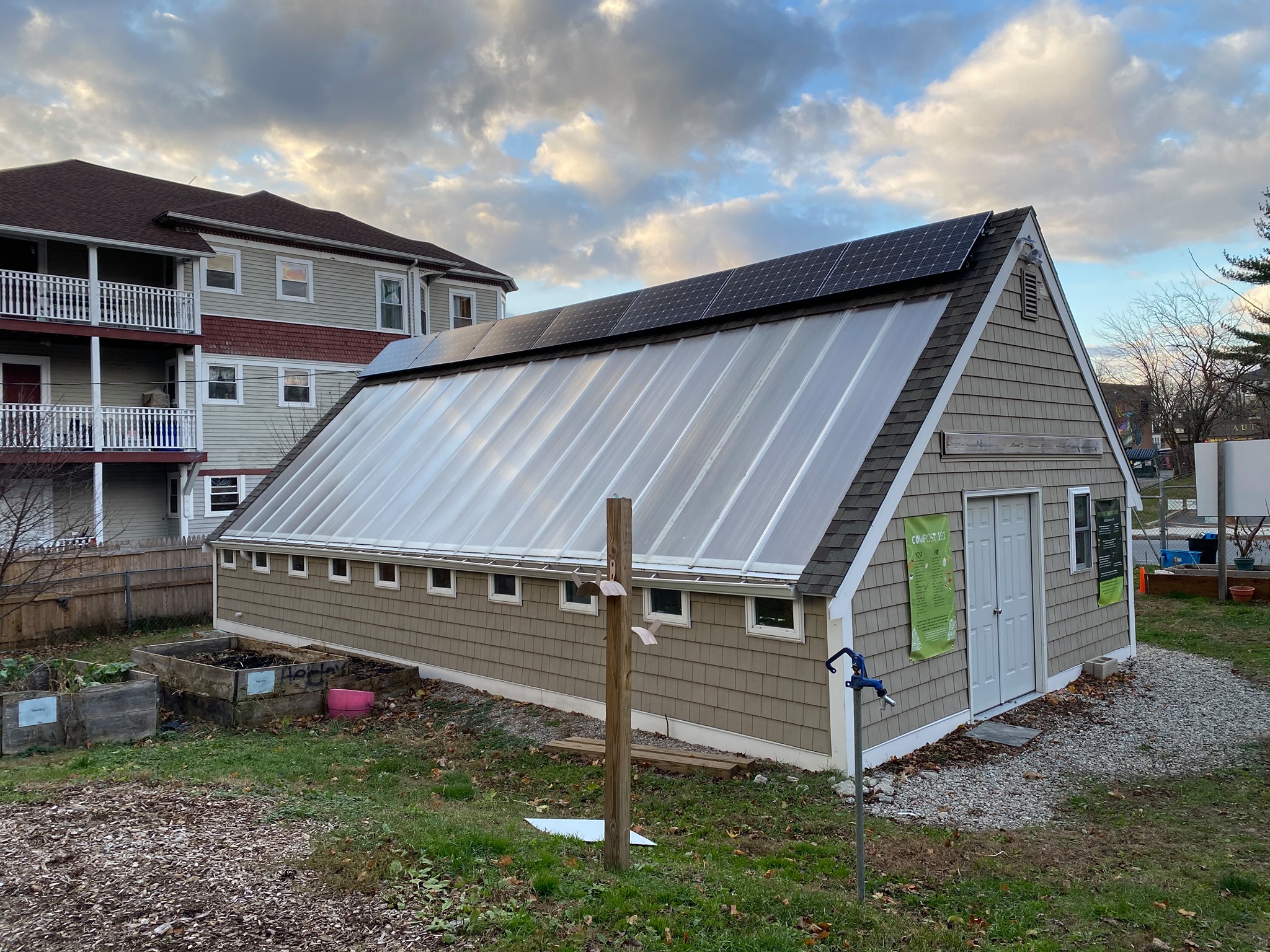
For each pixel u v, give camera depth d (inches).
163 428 872.3
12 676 427.2
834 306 420.8
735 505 355.6
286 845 208.4
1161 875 223.6
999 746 339.9
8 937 159.6
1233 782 303.4
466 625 459.2
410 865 196.5
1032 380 414.0
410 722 408.2
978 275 373.7
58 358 867.4
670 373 468.4
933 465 345.1
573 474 448.5
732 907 187.0
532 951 158.9
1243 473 644.1
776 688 316.5
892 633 320.5
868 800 280.8
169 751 357.7
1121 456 496.7
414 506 522.9
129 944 157.5
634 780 305.9
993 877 221.5
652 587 359.9
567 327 576.7
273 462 986.7
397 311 1119.6
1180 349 1729.8
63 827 218.5
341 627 546.3
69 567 636.1
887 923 187.6
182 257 898.7
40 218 807.1
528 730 379.2
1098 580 470.9
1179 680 445.1
